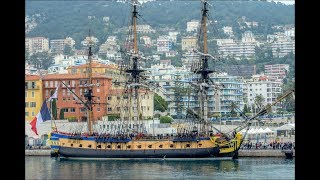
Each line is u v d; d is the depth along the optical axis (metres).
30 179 191.38
